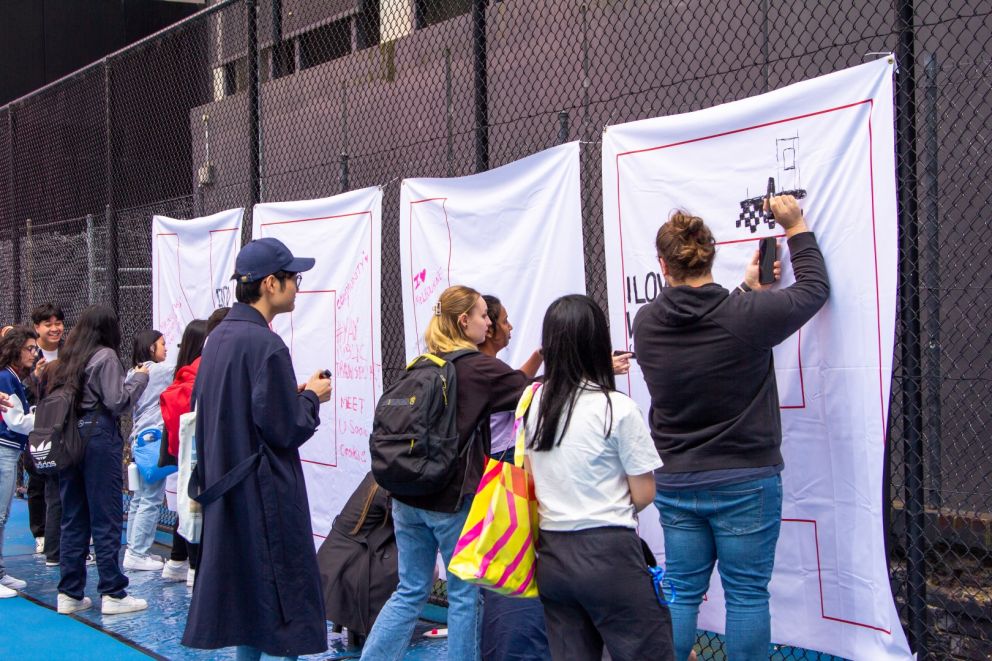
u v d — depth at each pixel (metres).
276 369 3.82
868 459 3.64
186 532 4.07
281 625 3.78
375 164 6.73
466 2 6.48
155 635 5.53
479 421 4.02
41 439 5.85
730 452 3.49
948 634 4.14
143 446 6.73
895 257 3.55
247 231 7.83
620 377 4.45
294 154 7.48
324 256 6.25
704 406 3.52
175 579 6.72
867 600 3.66
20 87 13.32
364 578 4.85
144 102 9.02
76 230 9.85
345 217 6.10
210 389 3.87
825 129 3.75
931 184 3.93
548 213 4.83
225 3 7.35
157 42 8.16
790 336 3.85
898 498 4.25
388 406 4.03
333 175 7.06
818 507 3.82
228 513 3.80
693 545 3.65
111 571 5.91
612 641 3.11
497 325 4.48
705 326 3.48
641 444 3.13
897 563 4.23
